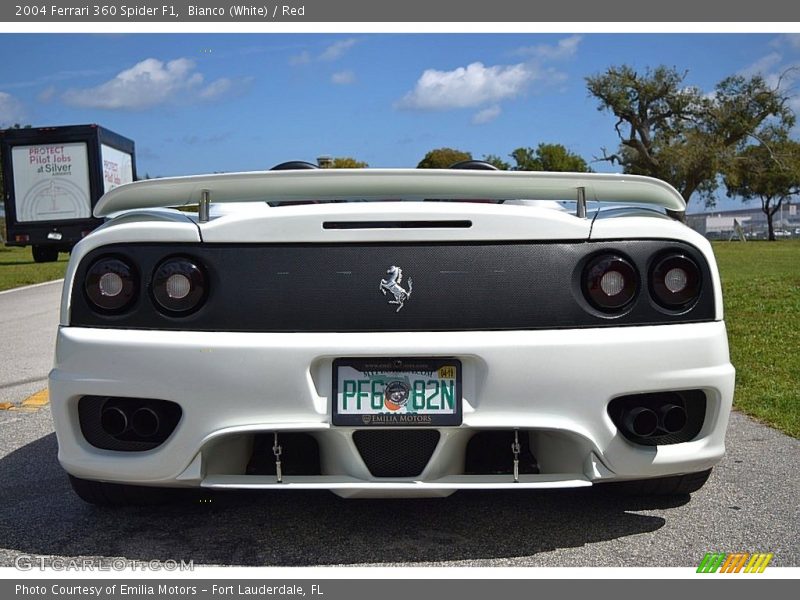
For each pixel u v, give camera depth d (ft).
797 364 19.33
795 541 8.67
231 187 7.90
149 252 8.02
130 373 7.89
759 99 193.77
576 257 8.00
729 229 285.84
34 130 68.03
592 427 7.89
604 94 199.41
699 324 8.16
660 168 196.13
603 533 8.93
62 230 68.74
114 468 8.11
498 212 7.99
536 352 7.79
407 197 8.49
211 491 10.09
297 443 8.85
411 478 7.94
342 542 8.71
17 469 11.48
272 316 7.86
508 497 10.11
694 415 8.36
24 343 24.81
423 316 7.84
